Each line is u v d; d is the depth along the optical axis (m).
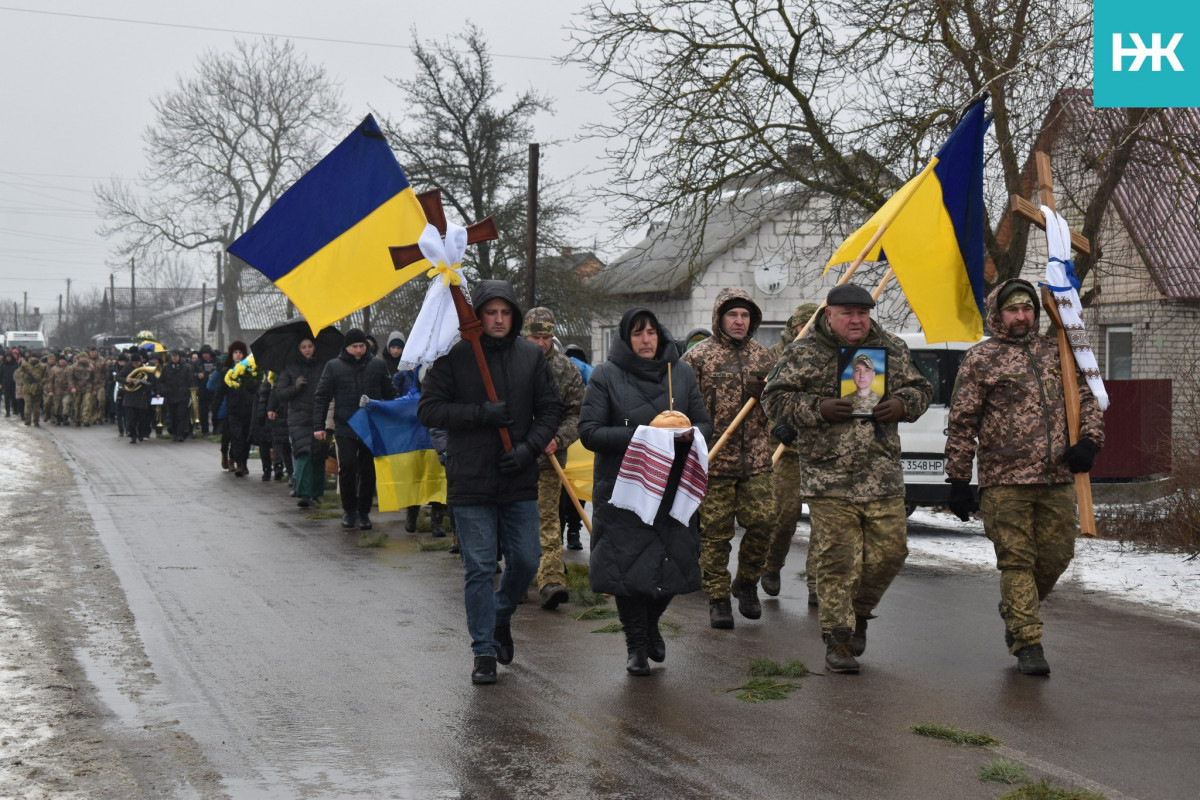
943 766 4.74
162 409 30.55
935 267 7.68
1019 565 6.38
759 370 7.60
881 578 6.45
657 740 5.11
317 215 6.79
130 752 4.96
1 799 4.36
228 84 55.91
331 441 12.73
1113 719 5.43
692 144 17.55
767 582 8.62
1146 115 12.98
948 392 11.97
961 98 14.77
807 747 5.00
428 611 8.03
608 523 6.22
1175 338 20.45
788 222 19.45
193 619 7.73
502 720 5.43
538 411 6.27
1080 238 7.00
